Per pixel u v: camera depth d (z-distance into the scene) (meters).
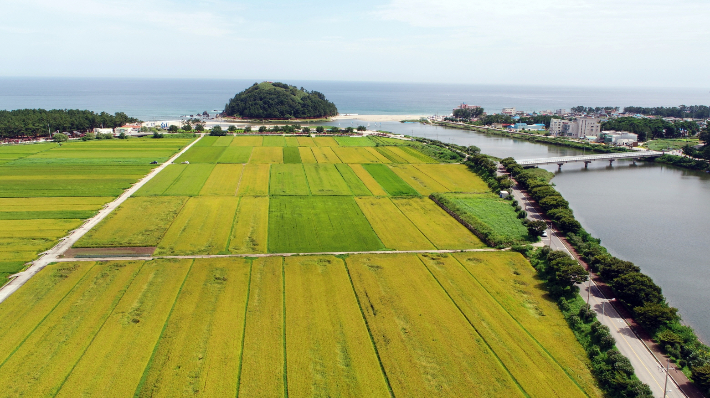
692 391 60.06
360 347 67.75
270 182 166.75
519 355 66.56
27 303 78.44
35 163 186.88
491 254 103.25
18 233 111.00
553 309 80.12
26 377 59.94
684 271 104.12
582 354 67.56
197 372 61.25
